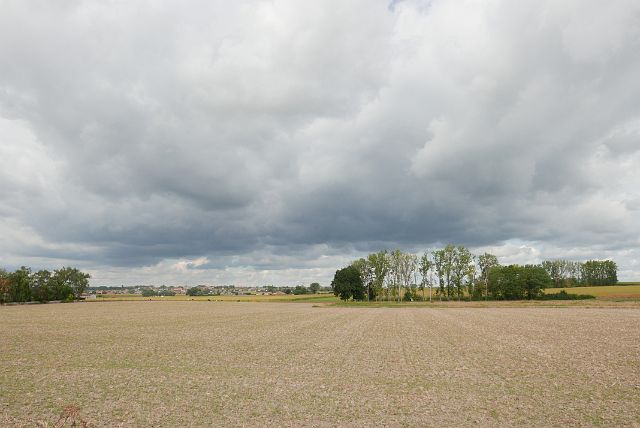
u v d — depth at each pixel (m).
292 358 27.16
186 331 46.03
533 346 31.39
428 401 16.48
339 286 159.38
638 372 21.53
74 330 47.28
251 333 43.59
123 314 81.94
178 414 14.99
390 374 21.78
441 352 29.05
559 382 19.41
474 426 13.53
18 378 21.20
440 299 152.00
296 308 110.56
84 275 187.50
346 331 45.09
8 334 42.84
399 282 159.62
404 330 45.53
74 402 16.64
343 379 20.70
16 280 154.12
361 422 14.05
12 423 14.09
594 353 27.78
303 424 13.88
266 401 16.69
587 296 136.50
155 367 24.20
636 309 83.94
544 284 141.88
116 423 14.03
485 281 152.12
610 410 14.93
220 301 175.12
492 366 23.56
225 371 22.92
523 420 13.99
